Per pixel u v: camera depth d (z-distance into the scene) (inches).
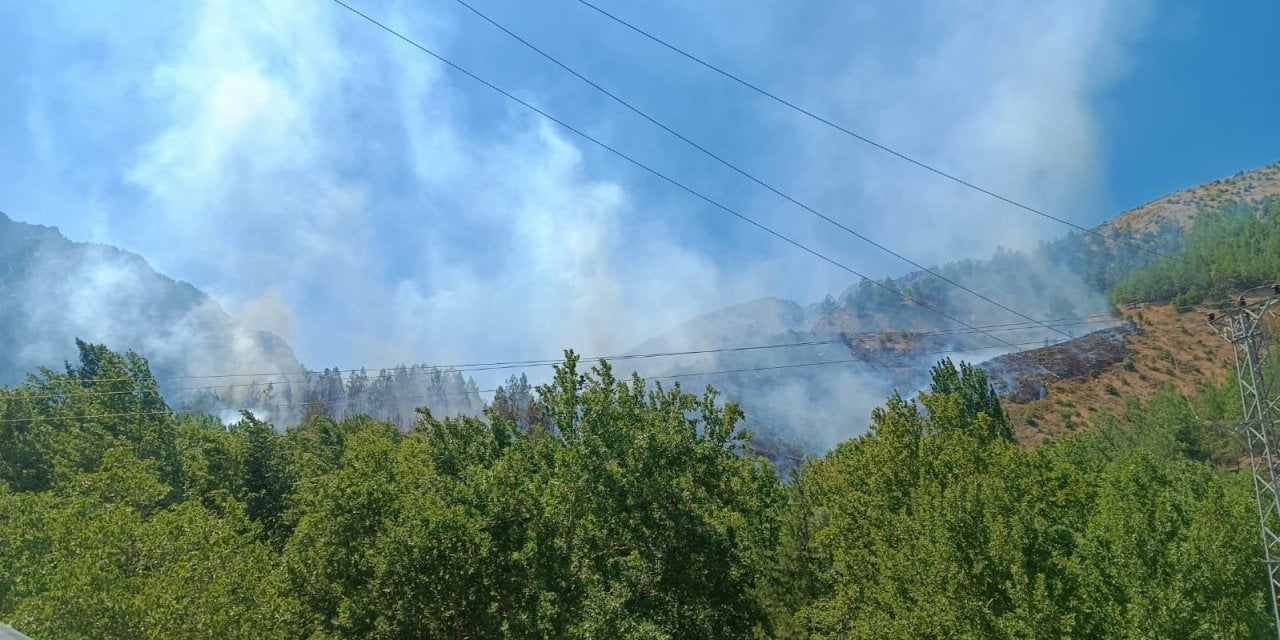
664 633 1087.0
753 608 1306.6
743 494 1321.4
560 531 1147.3
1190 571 1052.5
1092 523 1211.2
